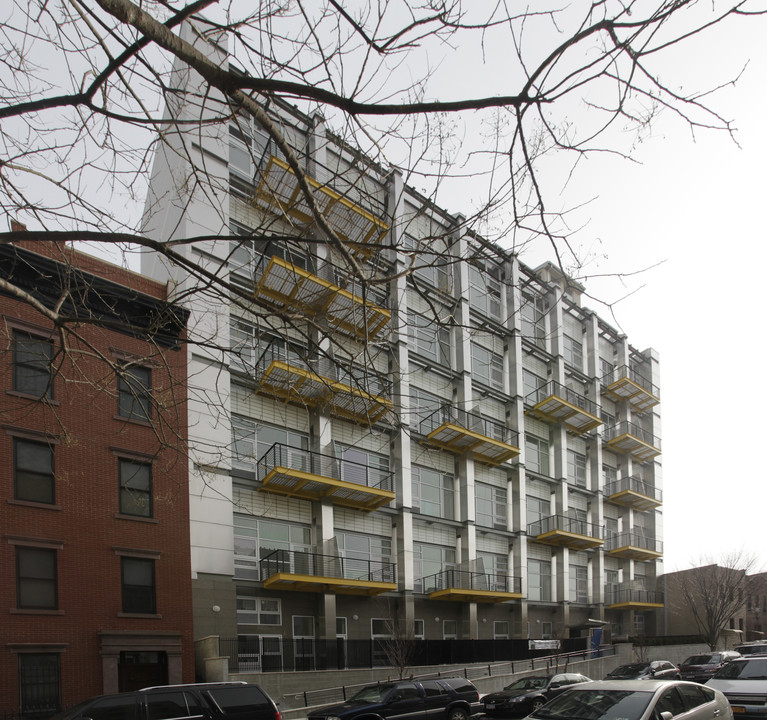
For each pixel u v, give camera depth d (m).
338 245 5.61
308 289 19.39
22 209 6.21
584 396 46.78
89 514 19.39
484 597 33.03
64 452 19.28
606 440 48.72
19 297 6.27
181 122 5.75
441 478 34.72
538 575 39.41
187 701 11.14
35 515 18.39
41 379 19.27
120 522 20.00
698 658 27.56
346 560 28.78
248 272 26.17
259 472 26.47
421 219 29.83
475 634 32.78
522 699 19.70
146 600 20.17
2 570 17.52
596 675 31.89
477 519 36.00
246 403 26.50
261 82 4.84
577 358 47.84
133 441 20.77
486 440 34.22
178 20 5.26
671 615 49.44
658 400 52.09
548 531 39.59
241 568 25.02
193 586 22.33
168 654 19.88
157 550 20.52
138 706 10.74
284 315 6.70
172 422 21.66
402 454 31.58
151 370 21.50
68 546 18.80
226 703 11.45
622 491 47.44
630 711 8.51
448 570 32.12
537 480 41.03
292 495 27.14
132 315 20.77
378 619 29.20
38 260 18.47
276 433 27.38
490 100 4.66
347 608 28.16
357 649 26.67
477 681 25.55
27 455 18.77
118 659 18.91
